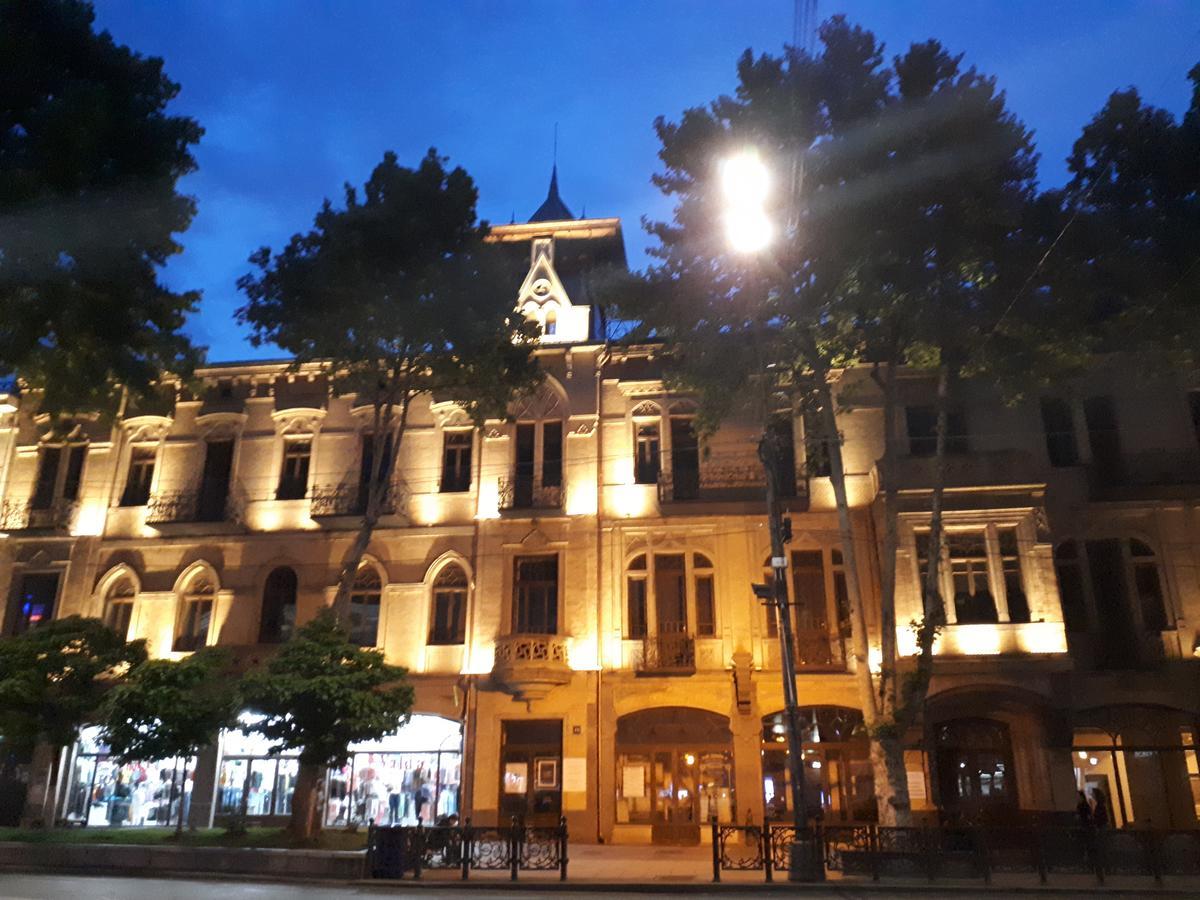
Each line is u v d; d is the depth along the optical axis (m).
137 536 28.97
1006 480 24.88
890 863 17.30
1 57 15.09
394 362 24.94
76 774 27.03
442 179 24.75
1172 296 19.56
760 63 21.27
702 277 22.22
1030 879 16.89
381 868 16.98
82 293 16.97
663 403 27.91
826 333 21.64
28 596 29.03
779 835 18.47
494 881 16.41
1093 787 25.34
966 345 21.52
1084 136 19.52
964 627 24.09
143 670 19.91
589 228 31.69
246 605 27.80
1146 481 25.62
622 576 26.55
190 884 15.79
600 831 24.50
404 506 27.89
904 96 20.52
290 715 19.61
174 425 29.91
